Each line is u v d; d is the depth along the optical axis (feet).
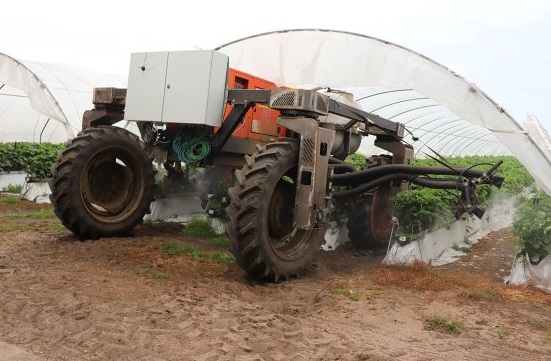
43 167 38.78
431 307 17.42
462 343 14.16
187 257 21.99
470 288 20.16
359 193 25.21
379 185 25.53
